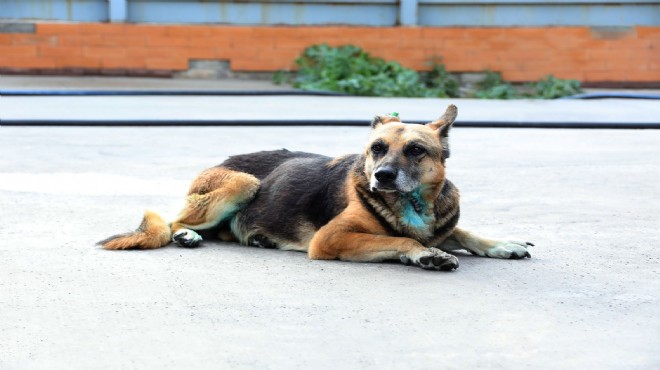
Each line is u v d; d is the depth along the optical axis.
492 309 2.97
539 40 8.98
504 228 3.82
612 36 8.98
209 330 2.84
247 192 3.59
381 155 3.33
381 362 2.68
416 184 3.31
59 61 8.73
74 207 4.04
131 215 3.94
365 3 9.02
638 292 3.11
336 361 2.68
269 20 8.95
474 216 4.00
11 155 5.05
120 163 4.91
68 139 5.51
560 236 3.71
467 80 8.98
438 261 3.26
